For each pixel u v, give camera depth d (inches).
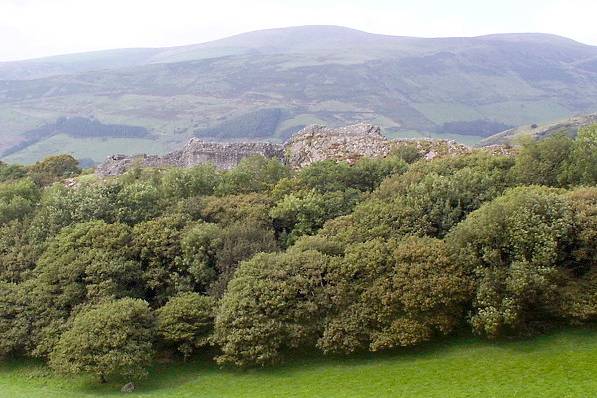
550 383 1549.0
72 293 2203.5
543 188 2220.7
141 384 1925.4
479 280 1862.7
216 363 2036.2
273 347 1893.5
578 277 1905.8
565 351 1733.5
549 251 1798.7
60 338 2059.5
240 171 3122.5
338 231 2335.1
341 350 1895.9
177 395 1802.4
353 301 1941.4
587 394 1462.8
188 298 2080.5
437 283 1835.6
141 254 2331.4
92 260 2260.1
